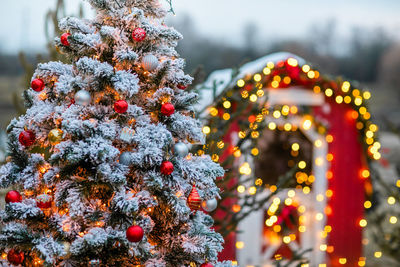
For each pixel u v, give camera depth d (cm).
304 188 524
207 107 380
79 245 199
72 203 202
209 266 230
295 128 538
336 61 3069
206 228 241
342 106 500
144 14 242
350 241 509
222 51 2991
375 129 493
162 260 231
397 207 722
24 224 216
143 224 214
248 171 408
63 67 230
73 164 207
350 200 509
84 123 205
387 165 513
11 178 224
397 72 3008
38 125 224
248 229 480
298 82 483
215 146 355
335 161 506
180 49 2895
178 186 222
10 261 211
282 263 504
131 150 227
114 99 225
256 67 455
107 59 231
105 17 232
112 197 217
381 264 587
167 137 220
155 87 233
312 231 512
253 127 351
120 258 209
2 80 2092
